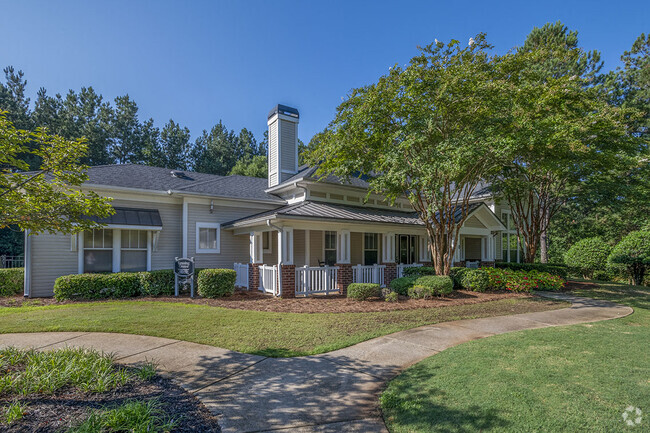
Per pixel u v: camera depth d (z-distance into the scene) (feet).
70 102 112.68
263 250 49.96
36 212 15.42
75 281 33.12
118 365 15.31
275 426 10.40
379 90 33.58
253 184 55.42
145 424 9.43
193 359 16.55
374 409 11.64
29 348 17.88
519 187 51.83
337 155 38.17
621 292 41.52
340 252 38.83
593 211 85.35
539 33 68.08
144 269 41.34
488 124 32.32
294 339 19.99
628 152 44.06
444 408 11.29
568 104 35.35
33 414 10.09
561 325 23.91
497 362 15.64
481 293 38.29
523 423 10.24
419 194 38.34
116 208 39.22
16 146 14.70
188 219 43.14
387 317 25.90
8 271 37.55
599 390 12.52
